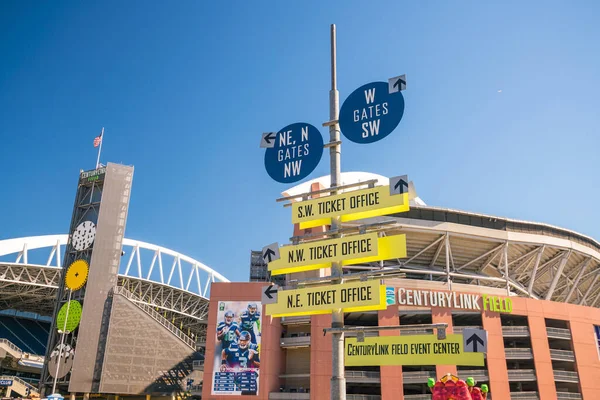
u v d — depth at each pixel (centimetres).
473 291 7588
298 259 1599
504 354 7012
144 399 9175
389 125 1584
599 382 7231
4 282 11088
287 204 1705
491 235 7862
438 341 1471
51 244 12081
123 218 9706
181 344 9238
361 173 9900
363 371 6888
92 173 10031
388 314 7100
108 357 8650
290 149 1752
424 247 8106
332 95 1756
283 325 7756
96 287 9100
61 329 8869
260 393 7100
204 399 7138
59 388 8862
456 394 1877
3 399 6888
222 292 7656
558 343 7781
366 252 1498
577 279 9094
